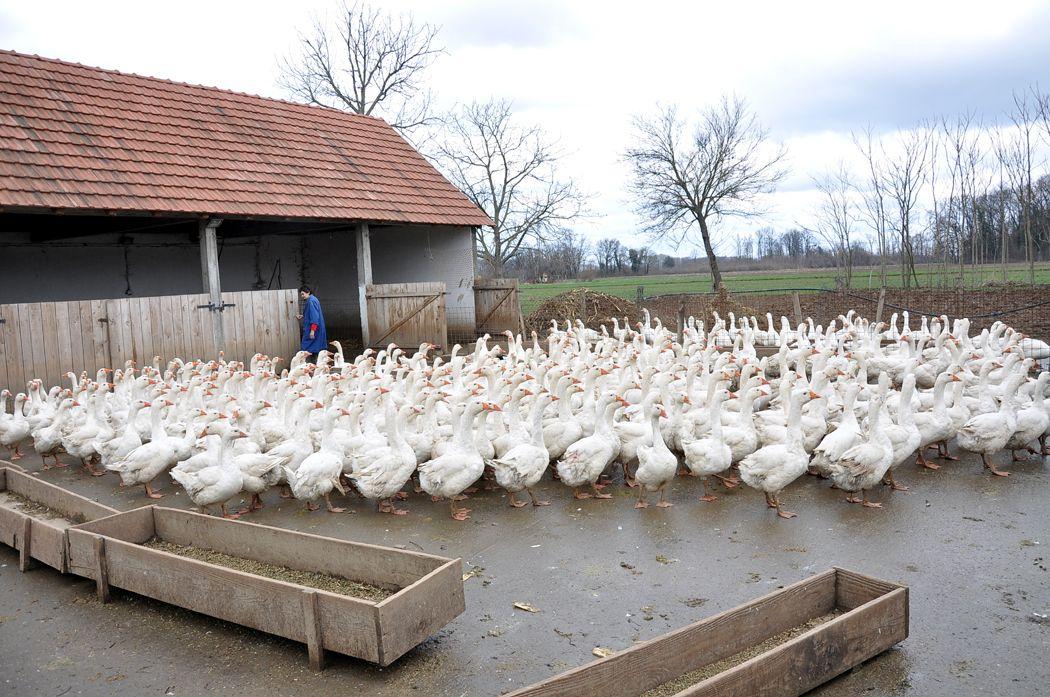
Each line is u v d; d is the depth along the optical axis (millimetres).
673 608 6512
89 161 16703
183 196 17219
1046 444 11289
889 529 8094
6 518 8195
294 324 19516
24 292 21547
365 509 9422
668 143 39094
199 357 17578
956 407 10406
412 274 24094
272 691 5477
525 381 11688
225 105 21734
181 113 20266
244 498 10070
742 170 38719
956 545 7594
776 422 10523
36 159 15859
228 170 19062
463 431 9047
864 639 5465
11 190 14695
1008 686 5215
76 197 15461
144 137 18547
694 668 5383
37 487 9469
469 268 22938
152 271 24062
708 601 6621
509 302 22328
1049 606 6289
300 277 27188
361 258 20766
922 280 36094
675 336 21047
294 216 18672
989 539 7711
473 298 22984
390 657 5422
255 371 14328
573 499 9570
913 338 16234
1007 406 9836
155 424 10320
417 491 10133
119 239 23250
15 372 14852
